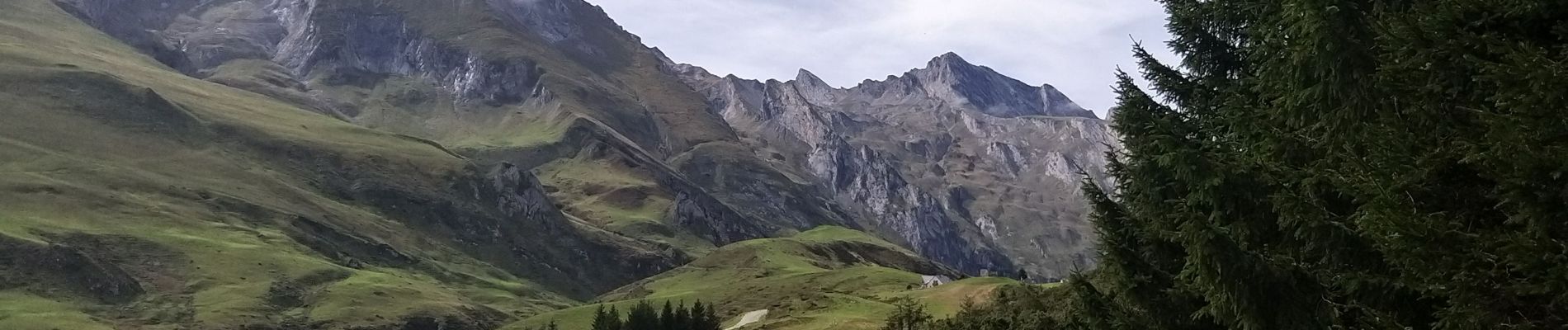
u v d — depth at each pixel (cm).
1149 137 2044
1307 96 1734
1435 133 1520
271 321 14100
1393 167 1461
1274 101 1820
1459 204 1466
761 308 13888
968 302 6066
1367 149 1605
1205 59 2342
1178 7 2364
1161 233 1806
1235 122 1922
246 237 18838
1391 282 1509
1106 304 2100
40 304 13175
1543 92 1241
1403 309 1541
